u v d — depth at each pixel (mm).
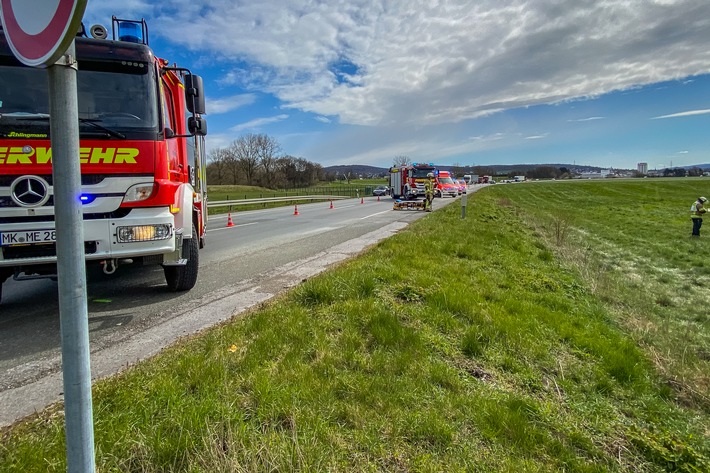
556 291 7199
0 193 3889
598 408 3516
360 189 69125
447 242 9352
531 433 2814
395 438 2490
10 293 5645
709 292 9117
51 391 2904
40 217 4031
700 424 3611
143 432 2238
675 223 22234
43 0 1132
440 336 4211
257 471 2068
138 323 4219
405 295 5191
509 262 8570
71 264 1329
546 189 56562
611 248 14438
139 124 4410
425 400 2963
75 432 1403
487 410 2969
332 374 3109
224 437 2270
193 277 5406
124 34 4816
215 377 2855
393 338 3824
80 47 4223
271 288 5578
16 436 2295
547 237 14602
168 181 4703
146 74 4508
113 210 4305
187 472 2029
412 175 30938
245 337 3639
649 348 5281
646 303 7812
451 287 5711
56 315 4652
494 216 18516
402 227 13156
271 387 2771
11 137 3891
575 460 2688
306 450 2223
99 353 3447
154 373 2910
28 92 3984
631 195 46281
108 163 4246
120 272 6730
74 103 1290
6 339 3918
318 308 4496
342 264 6891
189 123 5020
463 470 2322
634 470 2832
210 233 12500
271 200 33438
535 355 4246
